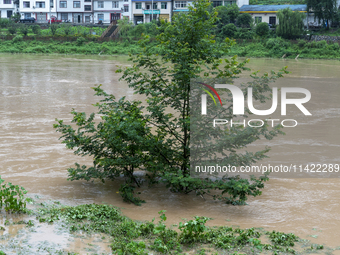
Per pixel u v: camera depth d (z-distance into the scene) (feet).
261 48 204.95
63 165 30.91
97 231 19.81
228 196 26.43
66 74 102.94
